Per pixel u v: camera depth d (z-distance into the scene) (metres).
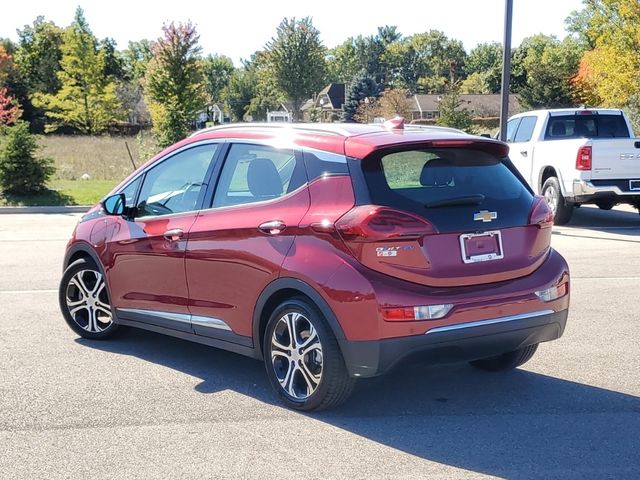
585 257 10.79
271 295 5.00
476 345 4.73
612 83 35.53
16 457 4.29
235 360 6.22
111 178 26.23
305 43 66.56
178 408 5.07
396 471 4.09
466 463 4.20
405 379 5.72
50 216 17.89
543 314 4.96
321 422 4.82
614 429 4.70
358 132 5.07
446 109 31.08
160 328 6.07
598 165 13.51
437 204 4.70
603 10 38.22
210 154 5.84
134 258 6.17
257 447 4.42
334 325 4.60
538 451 4.36
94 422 4.82
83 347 6.60
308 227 4.79
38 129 72.31
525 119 15.93
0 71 70.56
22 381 5.64
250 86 116.44
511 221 4.96
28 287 9.05
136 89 77.31
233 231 5.24
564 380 5.66
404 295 4.49
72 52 58.47
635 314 7.58
